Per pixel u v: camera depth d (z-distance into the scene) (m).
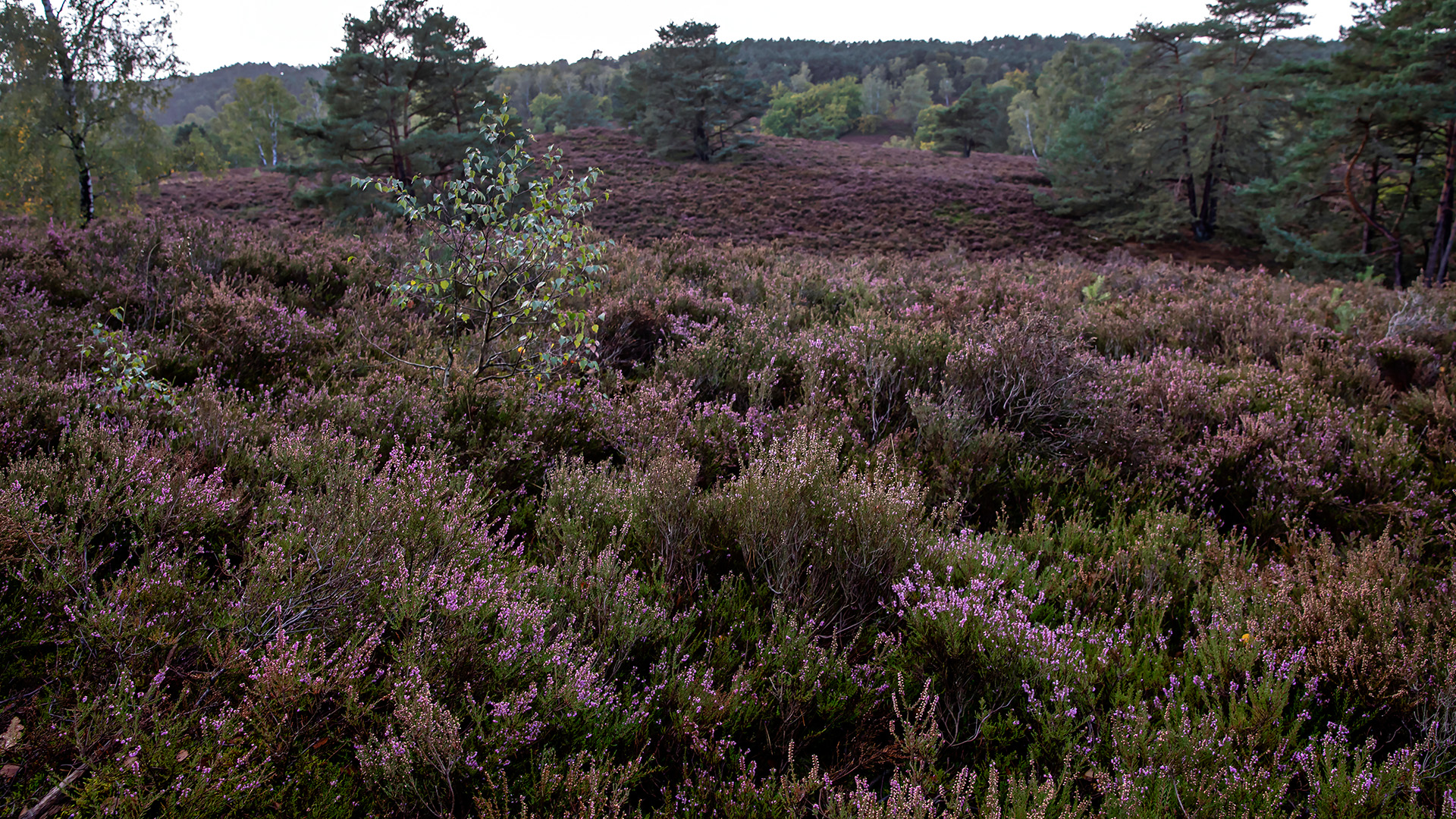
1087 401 4.83
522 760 2.10
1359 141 25.88
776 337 6.38
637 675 2.63
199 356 5.05
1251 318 7.72
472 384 4.80
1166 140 39.50
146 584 2.32
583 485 3.63
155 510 2.77
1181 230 39.62
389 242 9.89
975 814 2.08
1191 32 38.00
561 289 4.84
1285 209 29.78
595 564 2.98
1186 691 2.52
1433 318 8.02
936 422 4.65
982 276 12.34
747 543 3.22
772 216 40.97
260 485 3.41
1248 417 4.72
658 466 3.53
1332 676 2.54
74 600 2.38
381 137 30.27
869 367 5.46
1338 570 3.22
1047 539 3.62
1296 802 2.12
